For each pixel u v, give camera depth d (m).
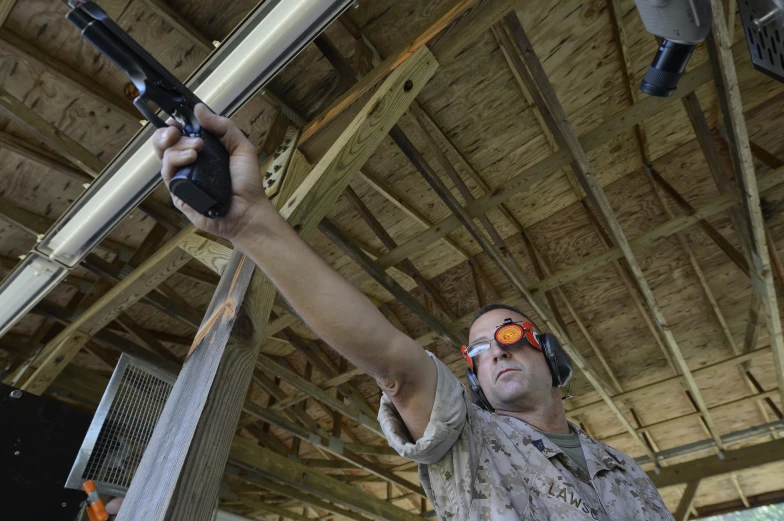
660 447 7.20
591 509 0.82
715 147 3.96
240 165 0.71
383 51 3.18
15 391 2.25
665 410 6.72
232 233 0.71
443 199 3.71
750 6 1.09
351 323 0.72
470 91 3.62
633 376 6.12
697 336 5.68
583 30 3.38
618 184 4.87
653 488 1.07
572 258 5.21
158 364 4.77
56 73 2.90
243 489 8.13
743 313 5.39
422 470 0.85
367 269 3.99
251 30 1.82
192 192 0.65
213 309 1.38
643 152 4.60
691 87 3.14
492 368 1.15
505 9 1.98
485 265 5.24
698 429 6.90
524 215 5.00
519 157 4.17
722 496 8.21
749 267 4.14
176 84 0.71
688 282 5.32
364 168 4.03
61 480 2.21
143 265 3.19
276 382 6.66
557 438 1.02
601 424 7.04
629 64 3.61
